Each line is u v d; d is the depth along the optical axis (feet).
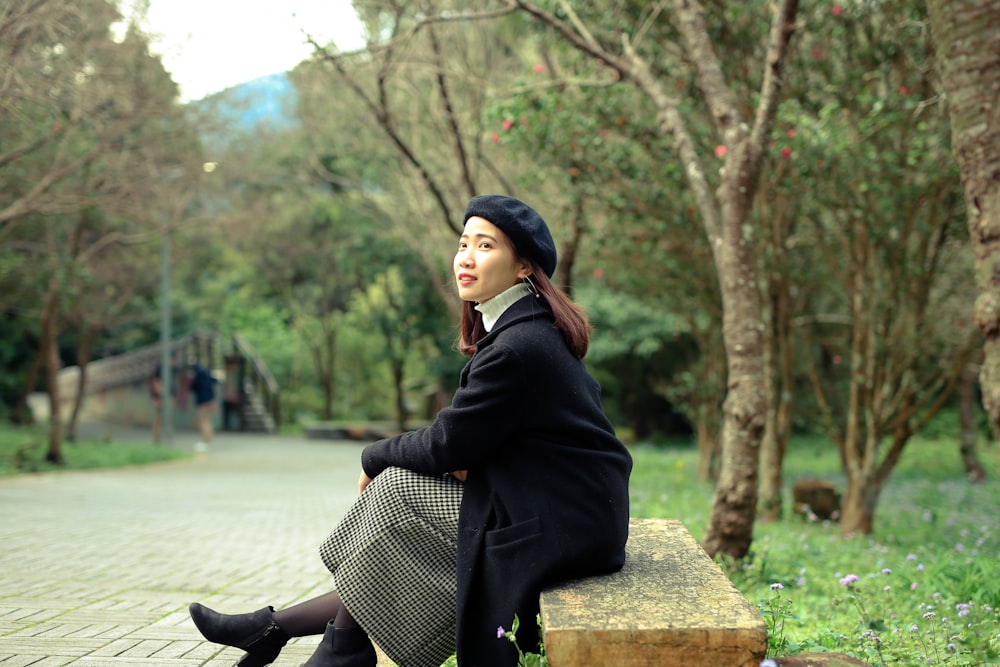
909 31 24.50
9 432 69.72
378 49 27.22
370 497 8.21
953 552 20.48
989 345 10.73
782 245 30.58
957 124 11.04
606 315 62.59
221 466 57.16
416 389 100.12
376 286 87.92
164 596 15.02
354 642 8.28
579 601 7.14
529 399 7.84
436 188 33.17
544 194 34.09
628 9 26.94
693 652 6.44
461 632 7.65
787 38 18.81
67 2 26.78
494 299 8.52
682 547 9.31
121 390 96.32
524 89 26.21
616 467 8.17
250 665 8.77
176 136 46.03
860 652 9.96
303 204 86.53
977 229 10.82
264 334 104.27
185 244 73.05
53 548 20.74
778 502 31.68
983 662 9.75
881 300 29.55
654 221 30.07
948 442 79.25
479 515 7.91
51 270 51.49
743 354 18.67
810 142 24.75
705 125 28.32
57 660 10.43
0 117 27.76
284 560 19.84
